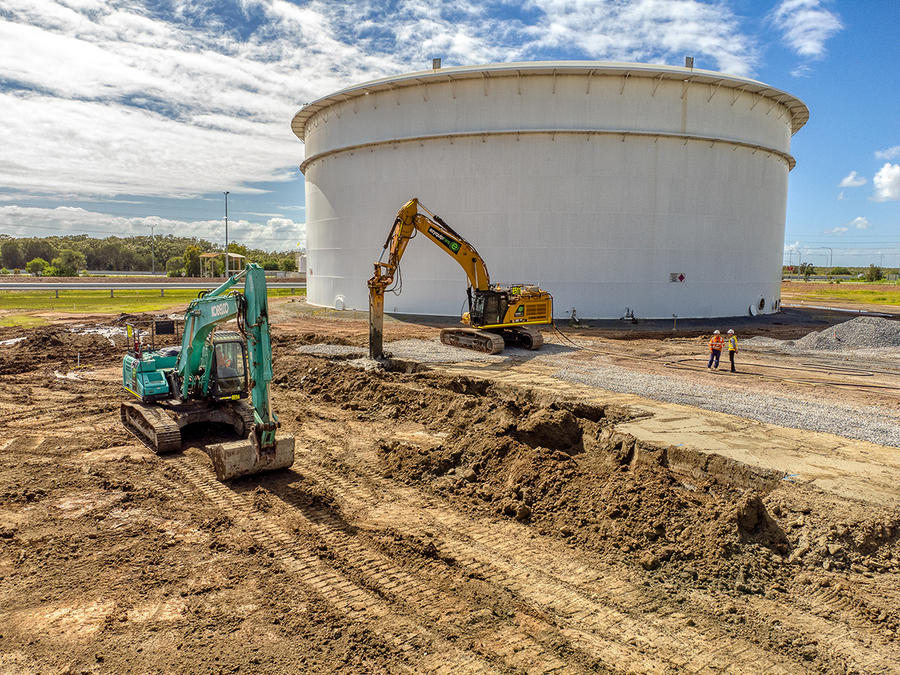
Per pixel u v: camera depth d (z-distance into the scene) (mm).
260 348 11344
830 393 17078
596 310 35594
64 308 44281
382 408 17203
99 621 7277
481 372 19438
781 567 8398
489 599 7859
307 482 11750
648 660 6691
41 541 9273
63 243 186625
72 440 14430
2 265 150875
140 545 9203
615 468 11648
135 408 14633
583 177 34938
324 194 41938
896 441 12141
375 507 10750
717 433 12562
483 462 12211
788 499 9320
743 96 37281
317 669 6457
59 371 22891
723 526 8906
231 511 10484
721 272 37781
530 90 34844
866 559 8203
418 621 7359
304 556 8938
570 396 15836
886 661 6652
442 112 36031
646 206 35469
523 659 6680
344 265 40625
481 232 35750
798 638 7066
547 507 10375
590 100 34781
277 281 91938
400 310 38062
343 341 26047
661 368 20984
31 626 7168
